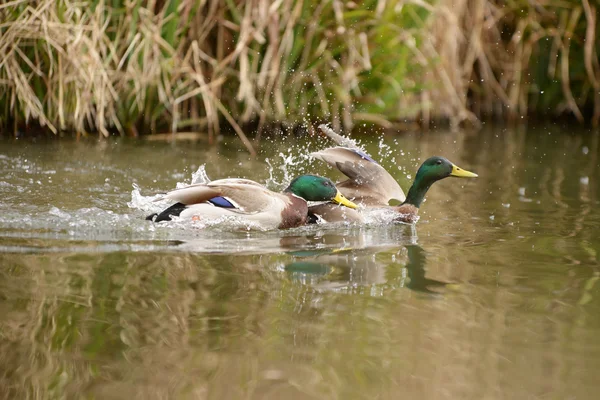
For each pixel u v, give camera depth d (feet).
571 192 41.96
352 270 27.55
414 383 19.07
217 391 18.51
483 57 63.93
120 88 52.70
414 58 59.41
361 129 59.26
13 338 20.97
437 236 32.89
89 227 32.07
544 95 66.64
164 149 49.67
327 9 55.26
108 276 25.81
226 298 24.22
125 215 34.40
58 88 51.44
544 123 65.87
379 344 21.21
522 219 35.99
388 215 36.09
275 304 23.88
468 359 20.45
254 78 54.54
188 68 52.95
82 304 23.30
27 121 50.85
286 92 56.18
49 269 26.30
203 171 41.34
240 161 47.34
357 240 32.04
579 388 18.97
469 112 63.62
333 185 36.50
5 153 45.93
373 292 25.25
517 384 19.12
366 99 58.59
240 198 33.71
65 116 52.24
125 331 21.61
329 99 57.06
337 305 23.97
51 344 20.70
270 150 50.85
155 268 26.89
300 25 54.85
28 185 38.86
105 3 51.39
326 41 56.03
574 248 30.91
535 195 41.22
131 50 52.24
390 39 57.00
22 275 25.57
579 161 50.67
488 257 29.55
